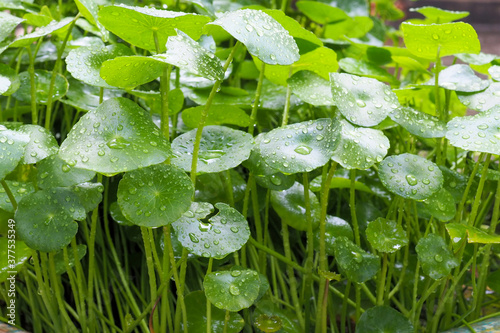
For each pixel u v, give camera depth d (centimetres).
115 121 48
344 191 64
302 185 58
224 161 50
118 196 47
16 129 50
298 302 57
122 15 49
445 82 56
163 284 51
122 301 60
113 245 61
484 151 49
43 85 57
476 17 196
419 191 50
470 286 64
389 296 55
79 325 60
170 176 48
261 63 58
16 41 51
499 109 52
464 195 55
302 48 57
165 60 46
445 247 52
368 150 50
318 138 50
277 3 88
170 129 62
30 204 49
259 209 57
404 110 53
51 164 50
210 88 64
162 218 47
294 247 65
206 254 48
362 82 51
